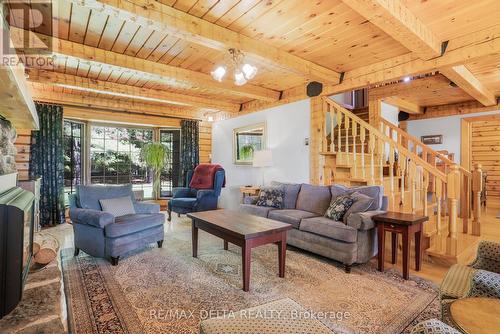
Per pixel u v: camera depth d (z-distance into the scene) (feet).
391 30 7.84
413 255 10.94
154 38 9.87
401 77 11.32
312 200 12.62
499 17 8.18
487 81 14.11
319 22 8.71
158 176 21.98
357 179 13.24
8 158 8.11
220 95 17.87
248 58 10.61
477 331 3.39
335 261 10.23
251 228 8.57
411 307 6.93
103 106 18.21
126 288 7.93
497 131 21.80
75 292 7.68
